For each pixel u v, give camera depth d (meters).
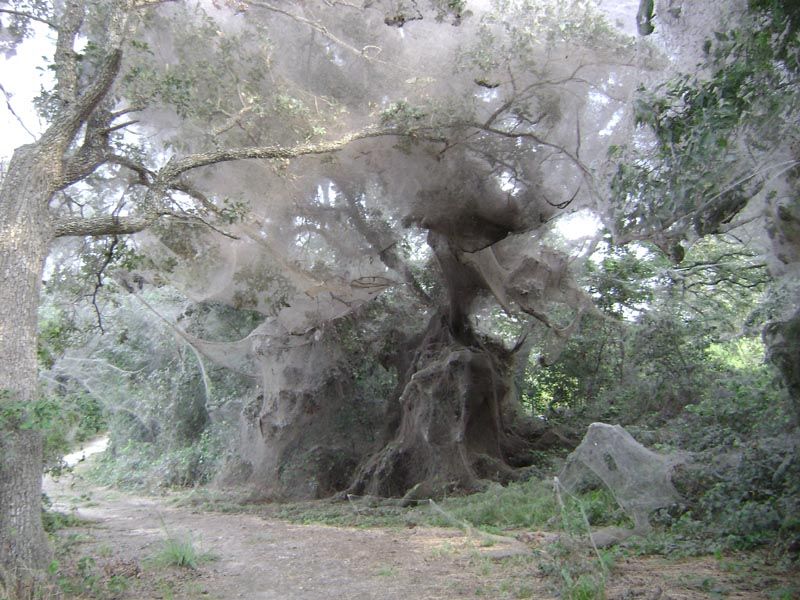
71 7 7.36
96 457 21.83
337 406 15.14
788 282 7.53
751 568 5.93
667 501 8.19
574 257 13.09
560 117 10.02
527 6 9.34
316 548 8.25
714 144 5.28
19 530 5.41
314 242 12.12
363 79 10.28
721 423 10.22
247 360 15.68
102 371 18.78
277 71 9.73
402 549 7.96
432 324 14.40
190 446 18.27
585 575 5.39
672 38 6.38
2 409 5.26
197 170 10.20
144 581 6.50
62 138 6.49
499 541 7.96
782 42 5.07
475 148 10.43
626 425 14.36
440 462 12.62
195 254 11.05
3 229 5.93
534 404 18.72
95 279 11.04
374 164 10.80
